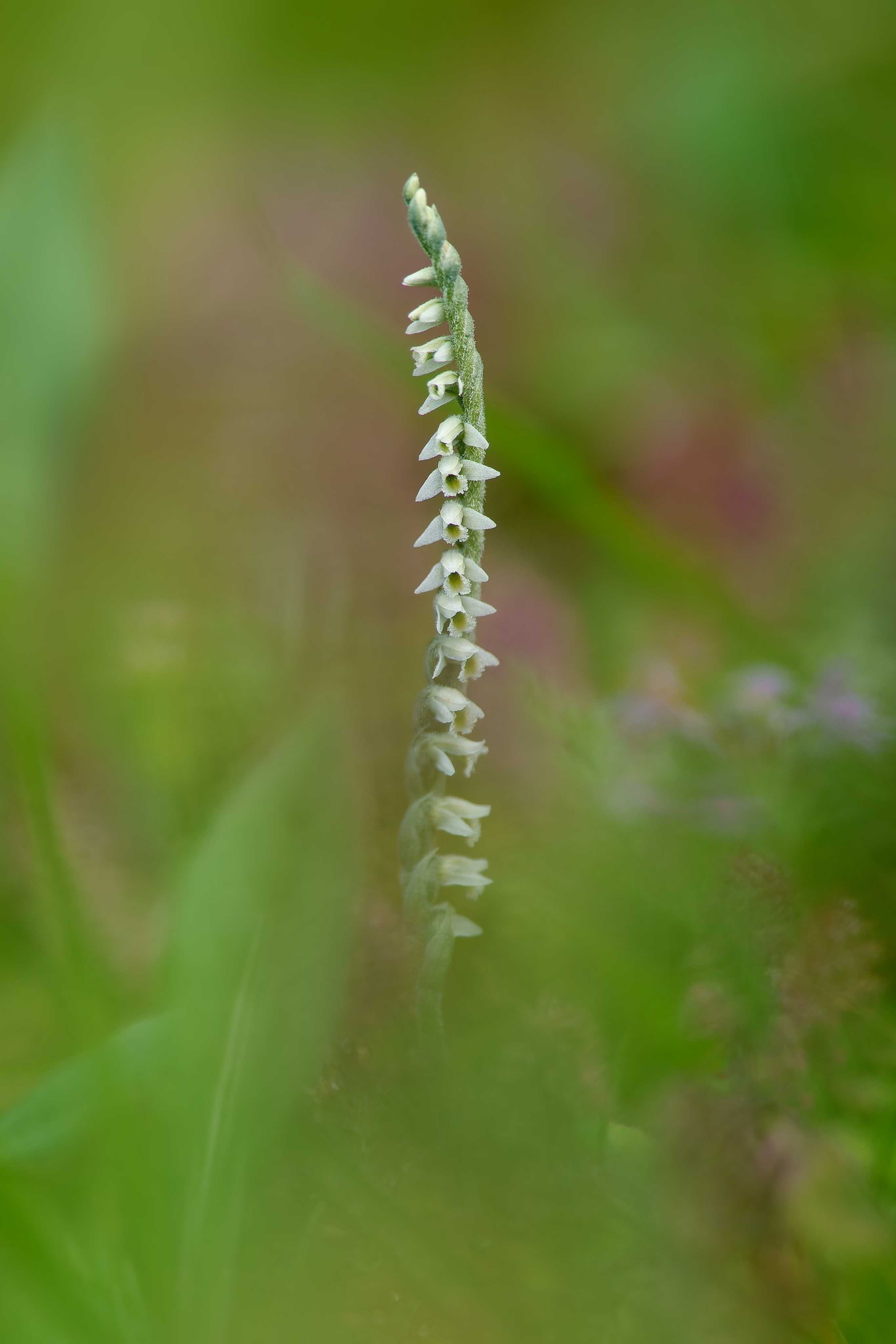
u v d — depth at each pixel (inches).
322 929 18.0
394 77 34.5
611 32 45.4
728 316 42.2
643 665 24.5
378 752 20.4
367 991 18.5
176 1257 17.2
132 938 20.6
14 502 17.3
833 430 36.0
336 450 34.3
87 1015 17.4
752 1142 18.0
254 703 23.0
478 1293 17.8
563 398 42.1
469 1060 18.5
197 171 35.9
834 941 18.9
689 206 44.3
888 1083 18.9
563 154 45.2
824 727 21.5
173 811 21.9
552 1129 18.3
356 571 30.1
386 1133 18.2
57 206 17.3
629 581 31.5
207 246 36.0
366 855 19.5
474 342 18.1
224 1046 17.7
